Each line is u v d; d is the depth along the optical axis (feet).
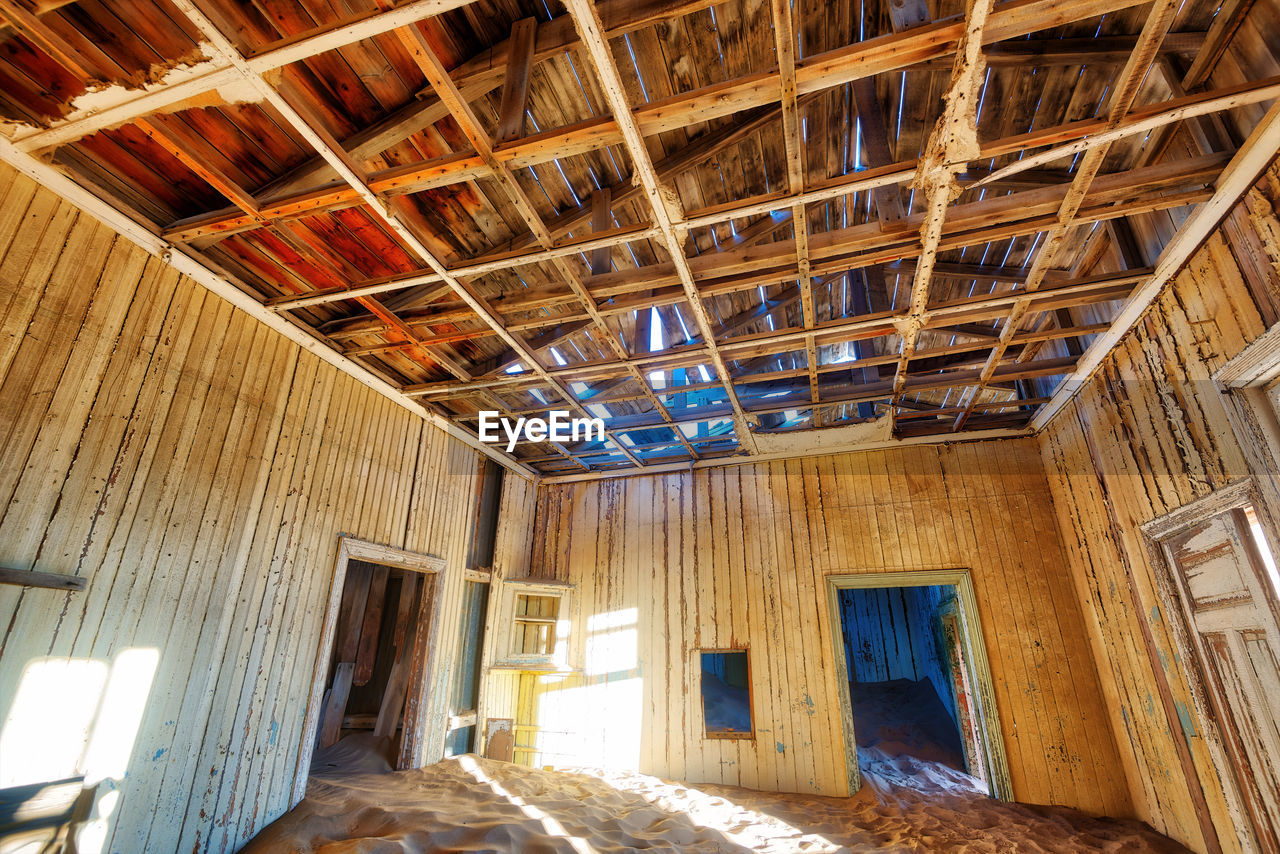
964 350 16.03
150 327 11.98
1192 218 11.22
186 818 11.59
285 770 14.05
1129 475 15.35
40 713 9.53
